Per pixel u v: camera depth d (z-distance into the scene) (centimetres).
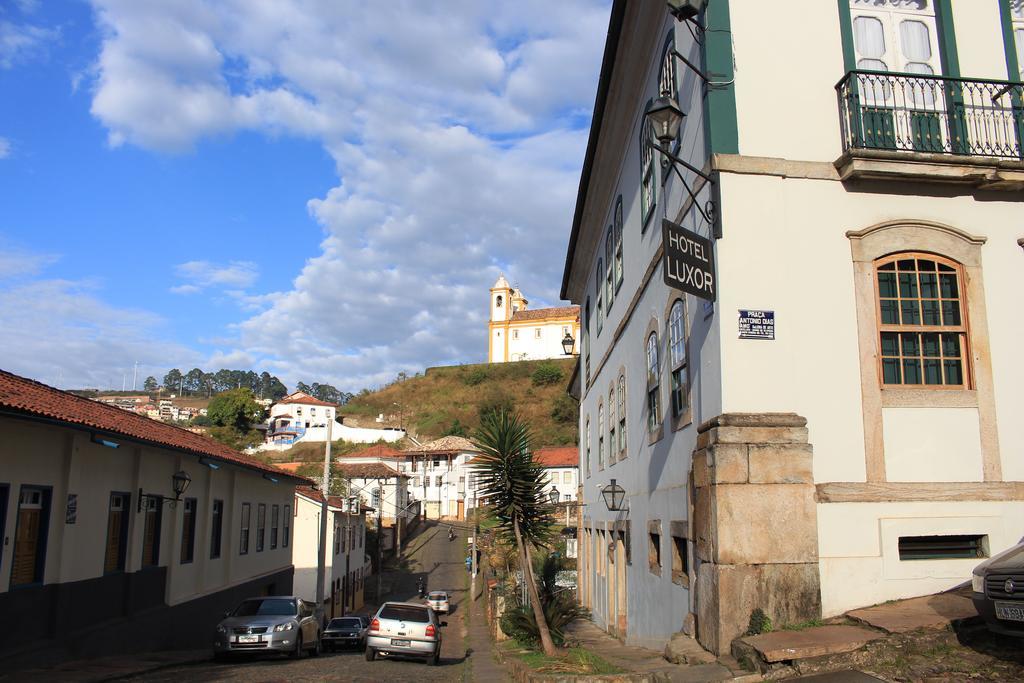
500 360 12219
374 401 12031
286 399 11100
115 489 1625
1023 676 617
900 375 922
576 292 2828
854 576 851
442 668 1698
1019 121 962
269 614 1745
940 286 941
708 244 908
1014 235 955
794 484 850
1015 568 645
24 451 1305
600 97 1556
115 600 1612
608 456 1900
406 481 7350
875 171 909
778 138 935
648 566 1300
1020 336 935
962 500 884
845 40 973
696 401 975
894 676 664
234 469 2273
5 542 1248
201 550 2089
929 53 995
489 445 1429
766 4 971
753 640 775
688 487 988
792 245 911
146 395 14300
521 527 1414
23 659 1248
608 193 1897
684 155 1060
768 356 880
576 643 1542
